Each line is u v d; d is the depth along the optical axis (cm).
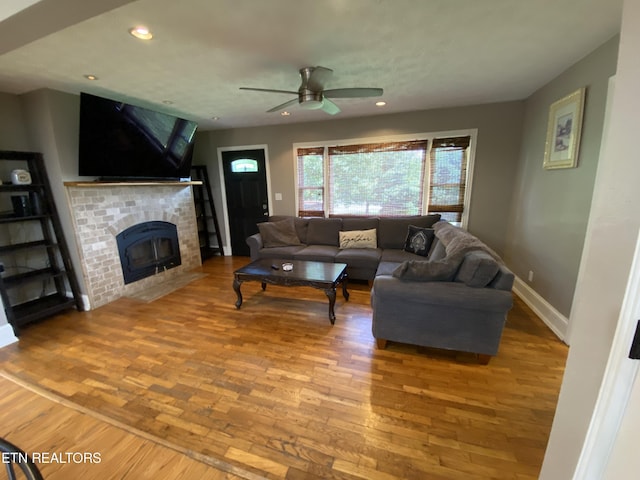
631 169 61
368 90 247
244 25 179
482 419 168
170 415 174
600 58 215
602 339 70
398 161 432
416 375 206
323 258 385
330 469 140
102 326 286
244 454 148
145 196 389
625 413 67
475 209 409
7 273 303
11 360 232
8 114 291
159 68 242
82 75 253
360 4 160
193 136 427
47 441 125
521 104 365
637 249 61
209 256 543
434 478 135
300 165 482
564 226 257
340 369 214
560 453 84
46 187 300
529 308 312
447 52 225
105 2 109
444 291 207
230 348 243
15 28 123
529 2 162
